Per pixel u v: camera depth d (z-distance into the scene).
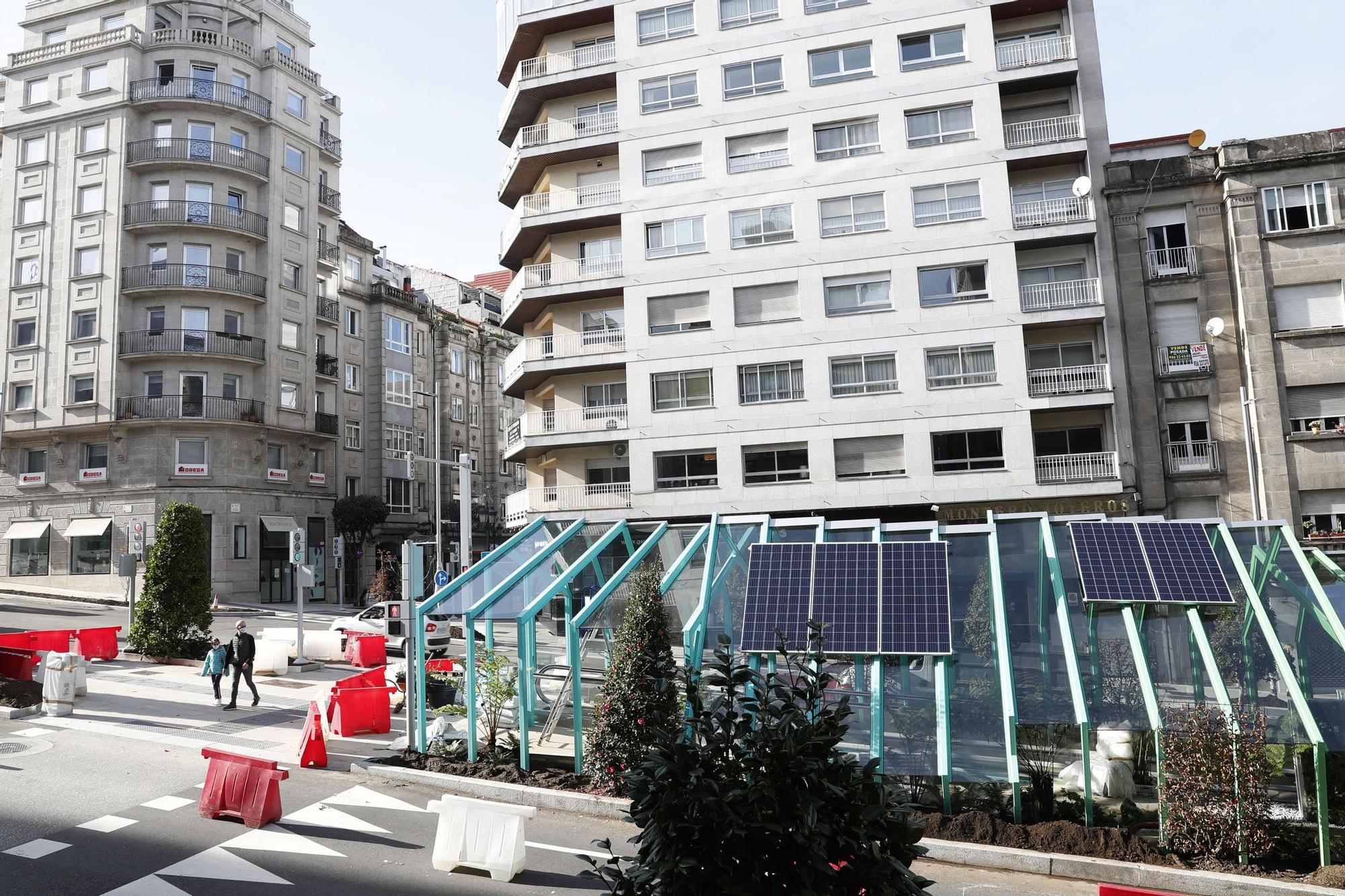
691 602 13.73
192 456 40.09
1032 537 12.57
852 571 11.90
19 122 43.06
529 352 33.84
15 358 41.59
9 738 14.04
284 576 43.94
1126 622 10.76
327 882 8.25
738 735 4.25
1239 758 8.45
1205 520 12.08
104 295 40.22
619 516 31.59
